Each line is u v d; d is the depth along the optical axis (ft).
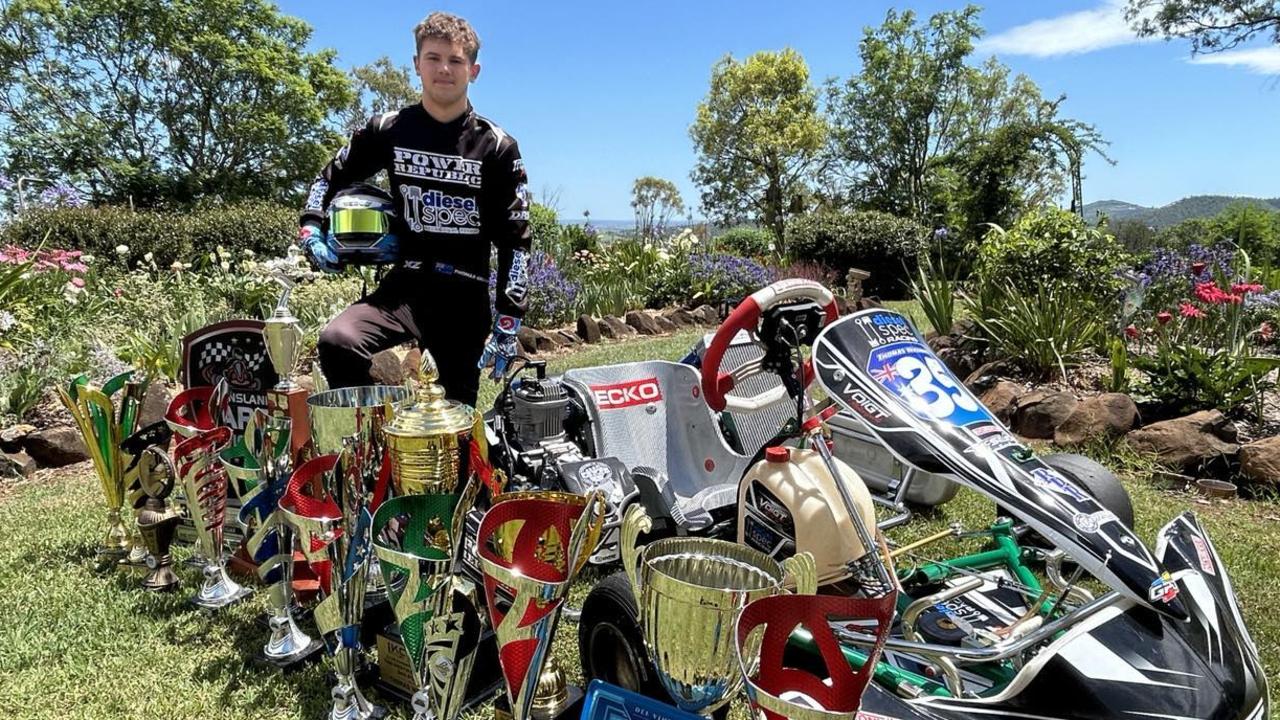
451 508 7.07
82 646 9.59
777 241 76.23
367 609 8.77
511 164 11.72
